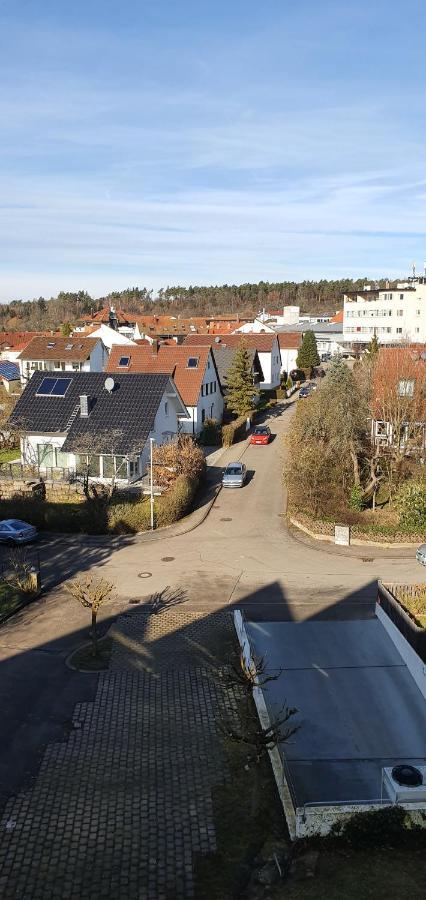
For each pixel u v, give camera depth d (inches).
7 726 598.5
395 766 508.1
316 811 466.6
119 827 482.9
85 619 824.3
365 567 1003.9
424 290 3831.2
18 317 7785.4
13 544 1099.3
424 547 1022.4
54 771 541.0
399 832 468.1
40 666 706.8
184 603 872.3
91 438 1375.5
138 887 431.8
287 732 566.9
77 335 3565.5
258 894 424.8
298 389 3117.6
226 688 665.0
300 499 1244.5
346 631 791.7
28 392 1562.5
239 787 526.9
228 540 1128.8
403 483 1312.7
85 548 1091.9
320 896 419.5
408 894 419.2
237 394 2256.4
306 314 7047.2
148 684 673.0
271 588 924.6
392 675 691.4
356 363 1952.5
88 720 610.2
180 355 2065.7
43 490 1325.0
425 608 776.9
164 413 1525.6
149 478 1350.9
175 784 529.0
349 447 1278.3
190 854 459.5
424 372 1355.8
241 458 1763.0
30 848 462.9
